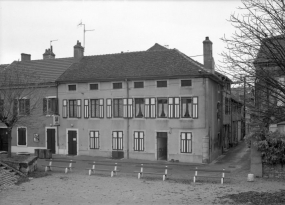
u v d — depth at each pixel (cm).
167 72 2678
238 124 4569
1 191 1573
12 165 1981
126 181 1828
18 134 3216
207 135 2580
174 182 1798
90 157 2892
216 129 2936
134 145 2803
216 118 2945
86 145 2977
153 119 2734
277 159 1838
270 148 1844
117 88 2862
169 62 2789
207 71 2573
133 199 1421
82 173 2097
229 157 2941
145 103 2762
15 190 1598
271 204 1272
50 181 1820
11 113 2258
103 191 1579
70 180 1853
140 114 2800
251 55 1180
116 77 2825
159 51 2973
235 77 1206
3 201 1395
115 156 2812
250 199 1359
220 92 3167
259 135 1877
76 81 2989
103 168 2314
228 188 1619
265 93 1233
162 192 1548
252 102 1293
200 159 2594
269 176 1873
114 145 2875
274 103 1198
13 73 2653
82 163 2559
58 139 3072
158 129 2719
